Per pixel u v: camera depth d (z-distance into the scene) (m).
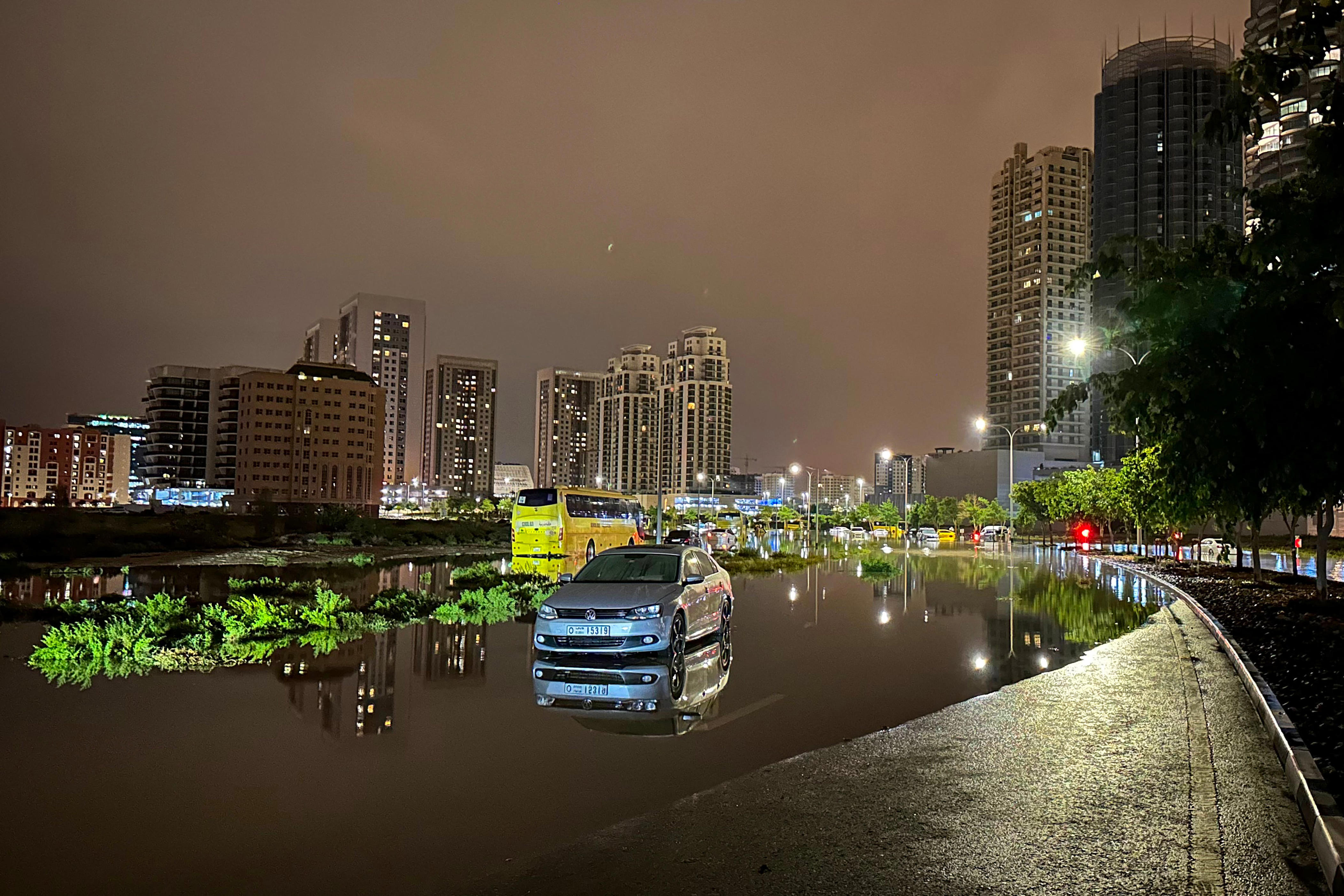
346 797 6.19
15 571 28.92
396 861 5.06
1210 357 8.38
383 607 16.98
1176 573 31.23
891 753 7.33
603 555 12.53
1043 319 166.50
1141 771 6.75
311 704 9.02
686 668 11.59
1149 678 10.98
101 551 37.91
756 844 5.25
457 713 8.74
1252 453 8.47
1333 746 6.85
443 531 63.97
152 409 159.50
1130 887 4.64
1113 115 148.88
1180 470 9.38
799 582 27.69
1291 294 7.50
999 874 4.79
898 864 4.93
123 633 12.80
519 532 34.69
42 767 6.77
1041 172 168.88
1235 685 10.47
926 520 129.25
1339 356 7.41
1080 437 157.00
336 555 42.25
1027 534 115.00
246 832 5.50
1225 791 6.27
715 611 12.93
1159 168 144.75
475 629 14.77
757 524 127.56
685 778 6.63
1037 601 21.73
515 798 6.17
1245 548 64.31
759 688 10.23
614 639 10.30
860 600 21.70
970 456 139.75
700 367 196.00
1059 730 8.16
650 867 4.92
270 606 15.77
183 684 9.95
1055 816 5.74
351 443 143.50
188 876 4.85
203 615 14.98
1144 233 144.75
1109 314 10.22
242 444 139.12
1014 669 11.64
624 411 198.88
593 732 8.02
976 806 5.94
